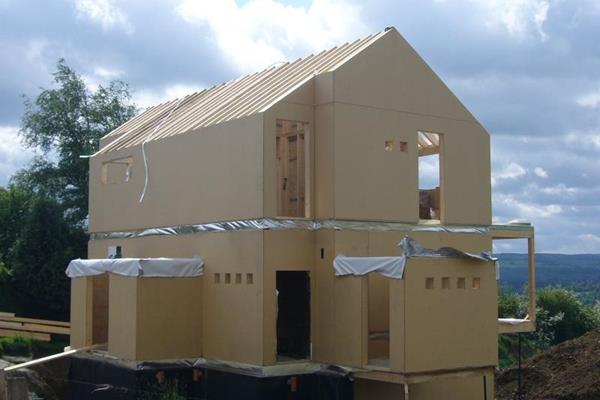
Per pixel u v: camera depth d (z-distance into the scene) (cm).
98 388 1905
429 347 1545
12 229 3441
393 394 1750
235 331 1725
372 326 1750
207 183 1834
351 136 1731
